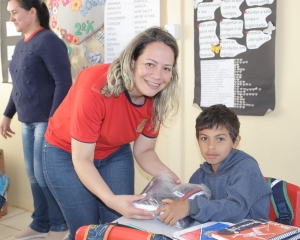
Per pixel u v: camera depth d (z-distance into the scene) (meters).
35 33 2.37
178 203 1.22
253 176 1.32
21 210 3.31
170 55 1.34
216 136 1.43
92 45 2.71
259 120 2.13
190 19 2.29
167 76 1.35
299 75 1.98
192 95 2.34
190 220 1.22
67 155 1.62
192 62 2.31
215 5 2.16
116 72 1.38
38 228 2.69
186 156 2.42
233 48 2.13
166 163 2.50
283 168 2.08
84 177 1.38
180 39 2.32
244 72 2.11
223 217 1.20
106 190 1.34
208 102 2.26
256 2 2.03
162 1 2.37
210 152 1.44
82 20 2.69
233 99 2.17
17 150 3.28
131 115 1.51
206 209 1.19
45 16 2.45
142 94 1.43
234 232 1.01
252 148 2.17
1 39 3.17
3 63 3.20
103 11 2.60
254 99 2.10
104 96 1.39
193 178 1.54
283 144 2.07
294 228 1.04
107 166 1.72
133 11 2.44
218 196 1.41
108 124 1.48
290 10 1.97
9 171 3.38
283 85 2.03
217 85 2.21
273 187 1.41
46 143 1.66
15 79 2.44
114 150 1.72
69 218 1.67
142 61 1.32
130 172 1.76
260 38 2.04
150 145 1.71
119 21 2.51
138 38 1.35
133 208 1.25
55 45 2.28
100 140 1.56
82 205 1.64
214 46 2.19
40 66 2.33
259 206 1.33
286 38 2.00
